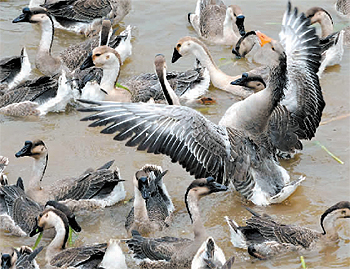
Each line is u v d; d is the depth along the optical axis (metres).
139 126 13.53
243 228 13.80
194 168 14.13
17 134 17.66
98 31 22.45
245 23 23.03
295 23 17.19
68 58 20.25
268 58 20.83
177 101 17.88
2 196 14.95
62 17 22.48
